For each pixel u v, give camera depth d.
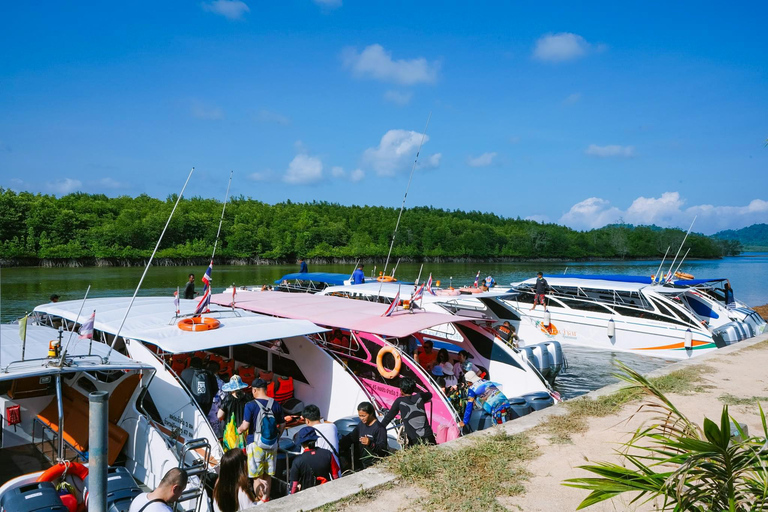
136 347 8.20
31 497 5.12
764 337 13.03
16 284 39.06
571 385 13.68
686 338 15.75
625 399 7.38
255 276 50.66
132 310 10.21
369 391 9.84
